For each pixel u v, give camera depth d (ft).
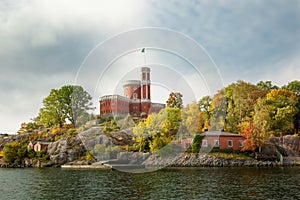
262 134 169.89
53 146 202.28
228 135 170.60
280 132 189.57
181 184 86.84
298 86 241.76
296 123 203.51
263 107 187.01
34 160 195.83
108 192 76.64
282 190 77.30
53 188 87.71
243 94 211.00
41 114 261.24
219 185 85.25
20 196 76.28
